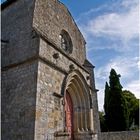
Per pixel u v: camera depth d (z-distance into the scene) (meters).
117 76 27.16
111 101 25.75
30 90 9.62
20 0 12.51
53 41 12.48
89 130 13.62
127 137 18.94
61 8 14.55
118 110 24.98
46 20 12.30
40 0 12.14
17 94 10.07
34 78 9.71
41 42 10.51
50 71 10.80
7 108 10.18
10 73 10.82
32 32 10.79
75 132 13.42
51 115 10.09
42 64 10.23
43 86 9.95
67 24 15.02
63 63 12.44
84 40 17.81
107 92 27.94
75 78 13.63
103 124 27.20
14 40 11.57
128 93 38.72
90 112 14.11
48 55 10.95
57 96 10.93
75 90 14.03
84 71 15.45
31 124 8.92
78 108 13.98
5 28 12.44
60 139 10.24
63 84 11.78
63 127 10.84
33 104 9.23
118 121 24.59
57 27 13.42
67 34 14.75
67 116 13.24
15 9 12.54
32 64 10.10
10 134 9.51
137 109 33.28
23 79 10.14
